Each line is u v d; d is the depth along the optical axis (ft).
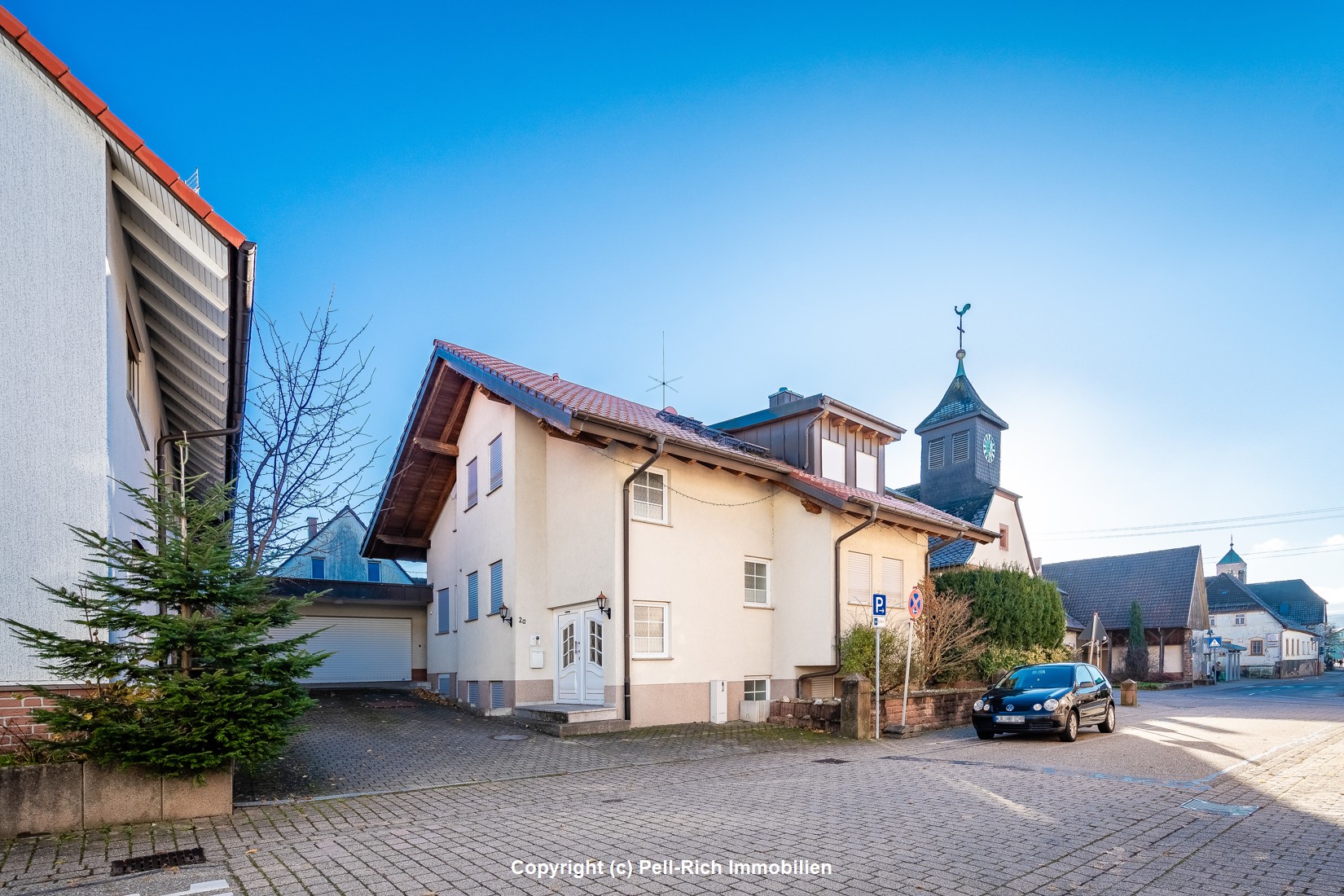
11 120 27.07
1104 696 51.78
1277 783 32.96
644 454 51.08
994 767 36.27
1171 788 31.40
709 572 54.75
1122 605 170.19
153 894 18.11
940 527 64.95
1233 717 65.10
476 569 63.10
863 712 47.47
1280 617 220.02
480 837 23.21
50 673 25.41
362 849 21.83
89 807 23.75
